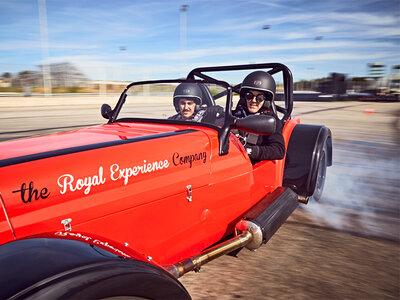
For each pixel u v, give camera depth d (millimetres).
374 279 2154
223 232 2229
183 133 1941
